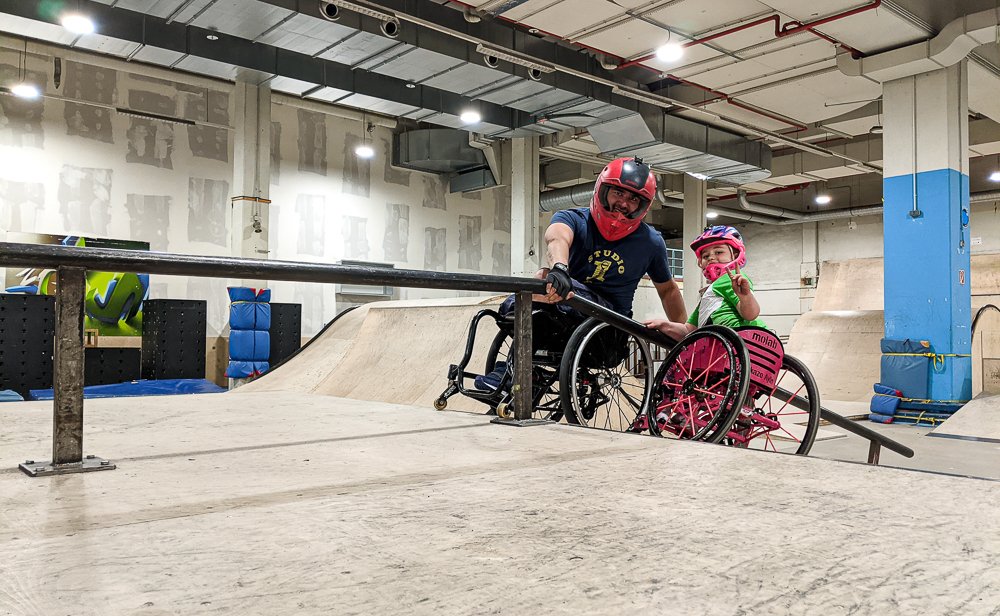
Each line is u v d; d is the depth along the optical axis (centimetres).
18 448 201
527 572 89
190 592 82
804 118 1157
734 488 140
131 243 1083
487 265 1590
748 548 99
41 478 152
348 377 603
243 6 685
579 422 271
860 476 151
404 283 207
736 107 1112
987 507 124
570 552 97
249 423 257
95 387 850
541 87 924
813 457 176
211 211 1200
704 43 843
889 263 798
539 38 891
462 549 99
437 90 1037
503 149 1434
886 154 803
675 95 1112
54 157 1052
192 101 1184
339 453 186
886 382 791
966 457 548
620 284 305
